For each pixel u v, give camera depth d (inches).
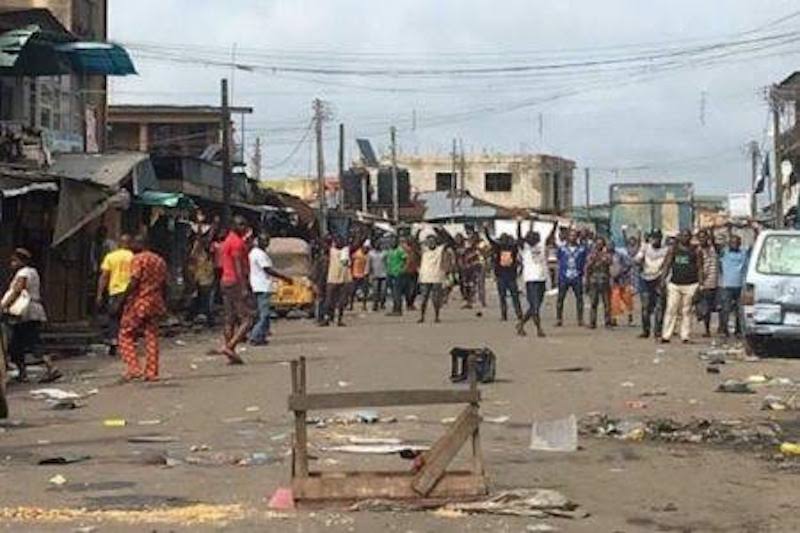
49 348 1011.9
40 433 585.6
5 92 1275.8
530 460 502.6
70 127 1460.4
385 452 517.3
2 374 613.3
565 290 1307.8
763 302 922.7
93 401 707.4
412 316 1526.8
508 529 376.5
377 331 1250.0
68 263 1170.6
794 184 2513.5
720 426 593.0
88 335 1070.4
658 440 557.3
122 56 1208.8
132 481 458.9
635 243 1334.9
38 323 820.6
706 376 813.9
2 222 1084.5
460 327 1294.3
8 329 804.6
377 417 631.2
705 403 683.4
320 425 602.9
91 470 482.9
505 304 1401.3
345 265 1370.6
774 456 516.7
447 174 5270.7
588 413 642.8
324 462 491.5
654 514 404.2
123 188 1186.6
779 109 2407.7
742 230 1595.7
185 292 1413.6
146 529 376.2
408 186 4126.5
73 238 1175.6
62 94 1433.3
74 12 1476.4
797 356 939.3
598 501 424.2
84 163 1207.6
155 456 514.9
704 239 1163.3
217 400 705.6
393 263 1560.0
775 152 2391.7
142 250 829.2
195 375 840.9
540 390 739.4
